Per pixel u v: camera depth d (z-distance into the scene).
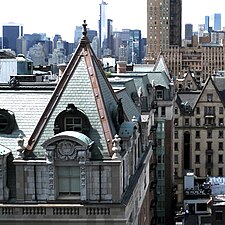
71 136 62.78
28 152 65.56
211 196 166.50
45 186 64.31
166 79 184.88
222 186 180.62
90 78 69.25
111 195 63.25
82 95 68.44
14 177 66.06
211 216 152.38
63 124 66.31
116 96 78.88
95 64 71.81
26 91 74.38
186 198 195.25
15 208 64.12
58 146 63.56
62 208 63.50
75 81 69.31
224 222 151.12
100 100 67.81
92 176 63.34
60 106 68.12
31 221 64.25
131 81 121.00
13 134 69.44
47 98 72.75
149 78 177.12
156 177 167.12
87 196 63.56
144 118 103.81
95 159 64.06
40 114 71.06
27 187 64.62
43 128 67.00
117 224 63.12
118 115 71.25
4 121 70.00
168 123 175.88
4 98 73.44
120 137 69.38
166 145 176.25
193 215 175.38
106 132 65.75
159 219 177.12
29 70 174.00
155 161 157.88
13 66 164.50
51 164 63.75
